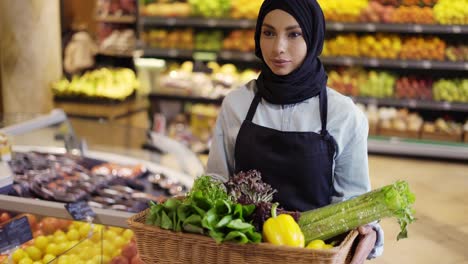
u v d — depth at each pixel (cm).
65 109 667
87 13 786
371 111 741
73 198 341
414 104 727
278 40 214
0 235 262
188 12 744
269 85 223
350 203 195
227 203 183
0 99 652
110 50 760
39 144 415
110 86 677
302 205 222
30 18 593
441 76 745
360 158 222
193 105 769
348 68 750
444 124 731
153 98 770
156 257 191
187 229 184
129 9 754
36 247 270
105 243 274
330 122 220
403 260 452
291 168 220
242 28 753
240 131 229
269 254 178
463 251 470
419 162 710
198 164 427
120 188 380
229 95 238
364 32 744
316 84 222
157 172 422
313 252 174
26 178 350
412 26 702
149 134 452
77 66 724
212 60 784
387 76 737
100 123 457
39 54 605
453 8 697
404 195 192
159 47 755
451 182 636
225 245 181
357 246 194
